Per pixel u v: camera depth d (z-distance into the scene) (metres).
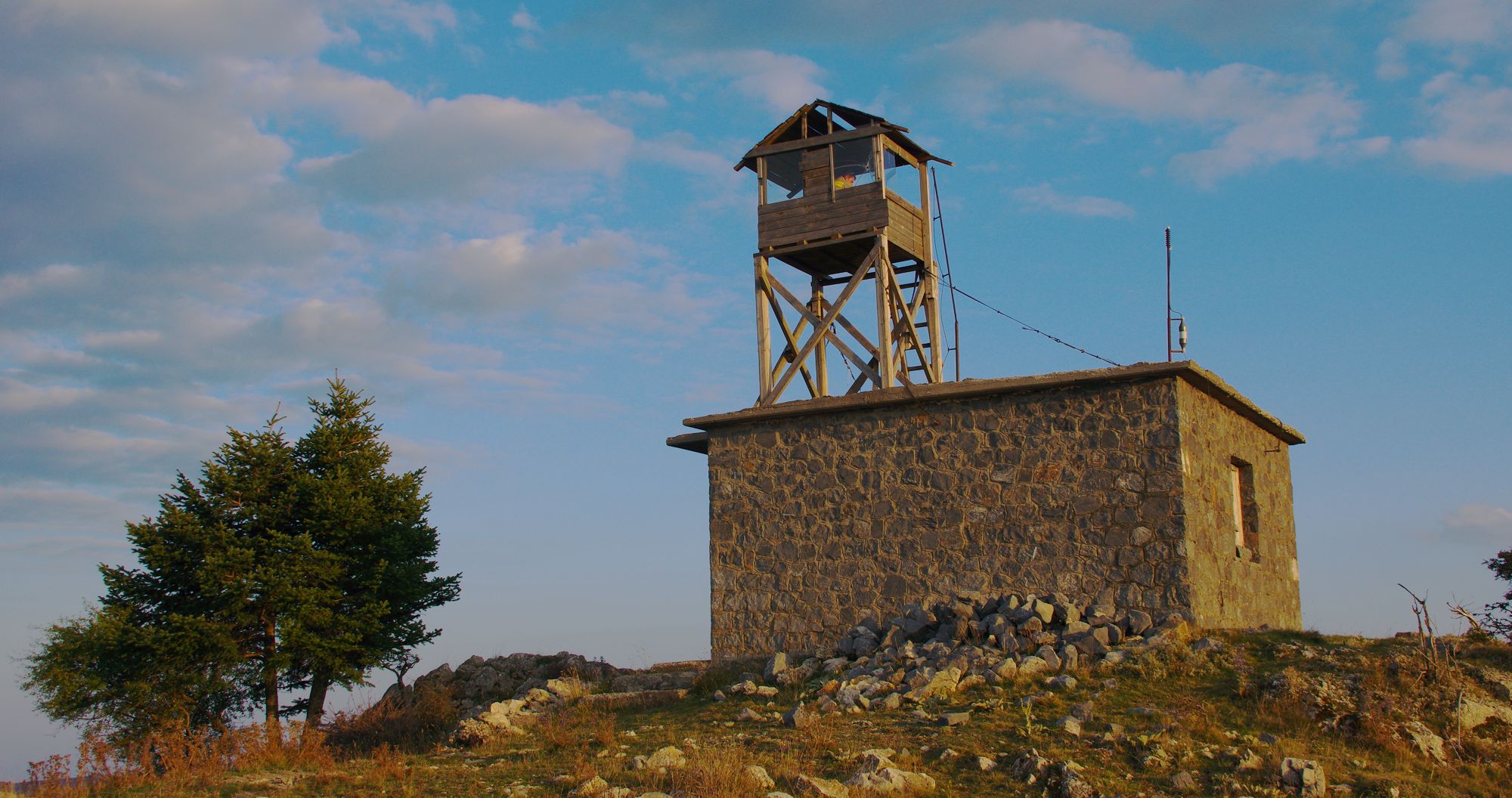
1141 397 18.75
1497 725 14.38
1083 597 18.45
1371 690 14.70
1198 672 15.81
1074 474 18.94
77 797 13.89
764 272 22.33
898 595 19.67
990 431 19.64
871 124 22.28
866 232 21.77
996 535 19.25
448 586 28.69
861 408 20.48
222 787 14.14
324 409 29.73
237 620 26.19
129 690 25.09
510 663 24.56
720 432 21.61
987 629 17.59
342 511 27.38
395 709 22.28
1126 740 13.82
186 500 27.39
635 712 17.95
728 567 20.95
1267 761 13.02
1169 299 19.73
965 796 12.59
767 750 14.32
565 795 12.84
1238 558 20.27
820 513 20.53
